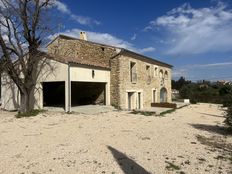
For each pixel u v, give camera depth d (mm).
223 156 6887
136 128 11094
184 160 6461
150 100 25625
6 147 7742
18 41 16438
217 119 16172
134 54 21672
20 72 17750
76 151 7223
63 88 23219
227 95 11305
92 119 13805
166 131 10469
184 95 41344
